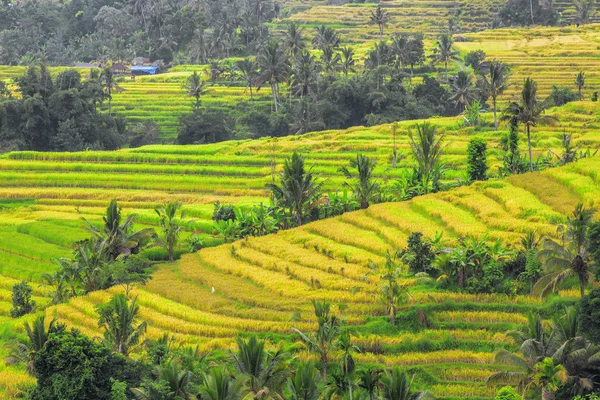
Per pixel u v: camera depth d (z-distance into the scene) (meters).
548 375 53.94
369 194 97.81
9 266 95.69
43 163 134.75
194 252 93.81
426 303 70.81
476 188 96.31
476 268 74.06
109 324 62.31
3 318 80.44
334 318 61.81
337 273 79.06
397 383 50.00
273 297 75.19
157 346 57.53
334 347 60.88
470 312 69.50
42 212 116.25
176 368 52.22
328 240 87.06
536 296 70.69
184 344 66.62
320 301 73.00
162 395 50.00
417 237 77.19
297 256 83.94
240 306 74.12
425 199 95.00
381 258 80.62
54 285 85.94
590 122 133.75
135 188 125.06
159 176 127.12
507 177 99.00
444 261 73.69
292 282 78.06
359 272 77.75
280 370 53.75
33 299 84.75
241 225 96.00
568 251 65.62
